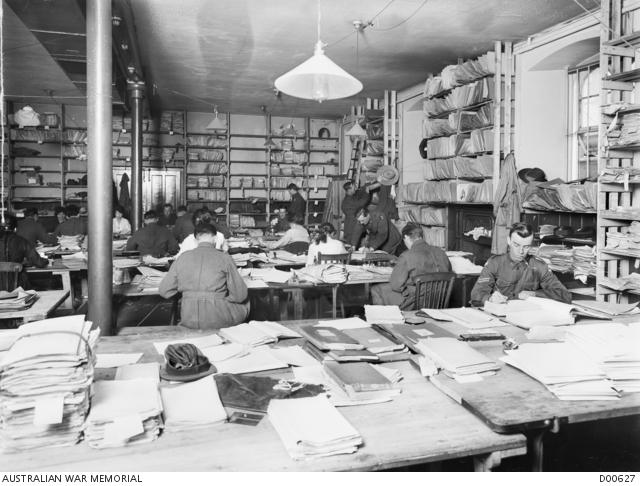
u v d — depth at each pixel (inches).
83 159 485.4
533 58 283.1
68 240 293.7
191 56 338.0
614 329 88.4
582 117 282.8
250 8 252.8
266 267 233.9
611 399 70.6
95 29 152.8
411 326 104.5
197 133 538.0
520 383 76.0
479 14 257.6
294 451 55.4
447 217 355.9
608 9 196.7
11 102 477.4
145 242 268.1
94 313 152.9
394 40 301.4
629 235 194.7
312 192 571.5
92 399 65.4
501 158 293.1
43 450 57.7
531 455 68.2
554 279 148.9
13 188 478.9
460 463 93.6
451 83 330.6
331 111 539.2
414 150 438.6
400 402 70.9
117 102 356.8
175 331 105.7
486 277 148.3
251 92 450.0
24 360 58.0
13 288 177.0
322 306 228.2
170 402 68.3
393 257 233.5
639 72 185.8
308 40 303.3
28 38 302.5
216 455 56.4
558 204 243.0
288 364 84.7
